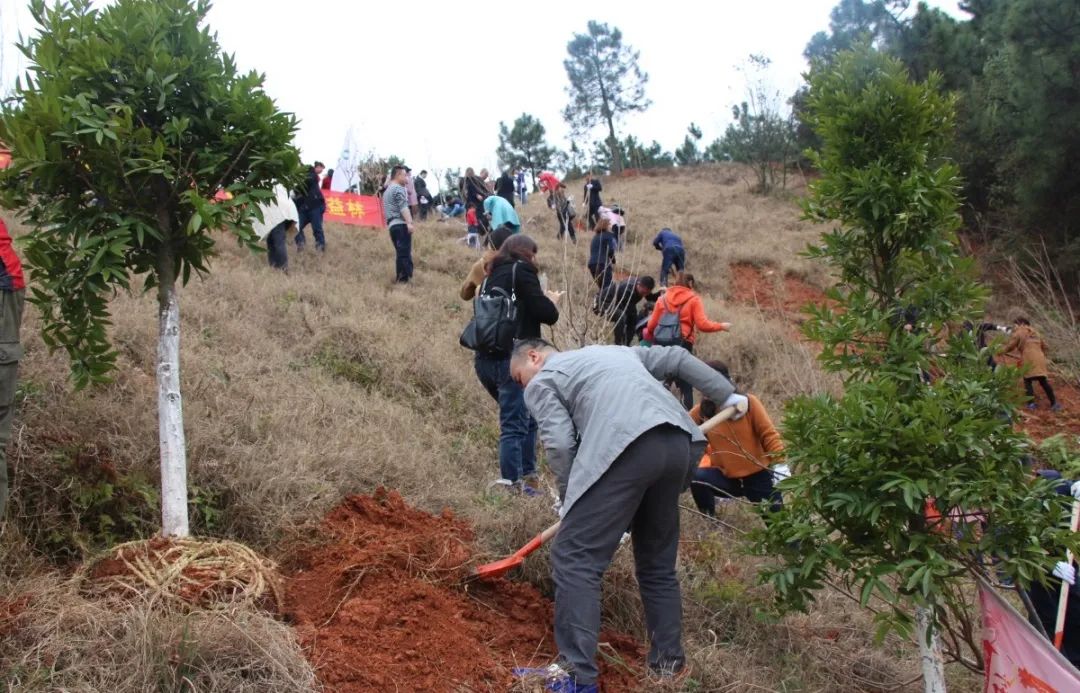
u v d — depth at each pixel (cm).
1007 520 379
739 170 3198
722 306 1401
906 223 430
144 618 325
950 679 483
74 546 404
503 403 565
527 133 4484
